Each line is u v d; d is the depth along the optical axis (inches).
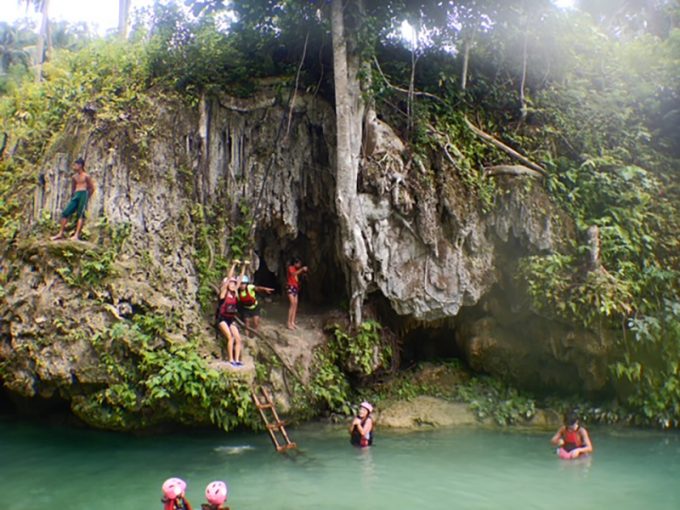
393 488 275.6
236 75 443.8
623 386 417.7
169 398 342.3
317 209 467.8
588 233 424.8
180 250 409.1
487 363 460.8
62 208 396.8
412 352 491.5
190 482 281.7
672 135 520.1
